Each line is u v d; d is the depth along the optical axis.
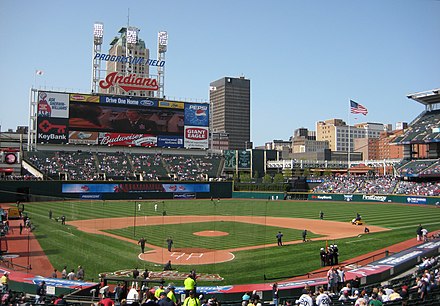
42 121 101.75
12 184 88.31
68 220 57.56
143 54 174.62
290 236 49.69
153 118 112.94
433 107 125.00
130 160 111.75
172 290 18.80
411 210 80.56
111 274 30.91
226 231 52.50
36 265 33.41
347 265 33.44
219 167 121.75
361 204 95.75
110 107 108.12
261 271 32.47
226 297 24.30
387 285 24.89
